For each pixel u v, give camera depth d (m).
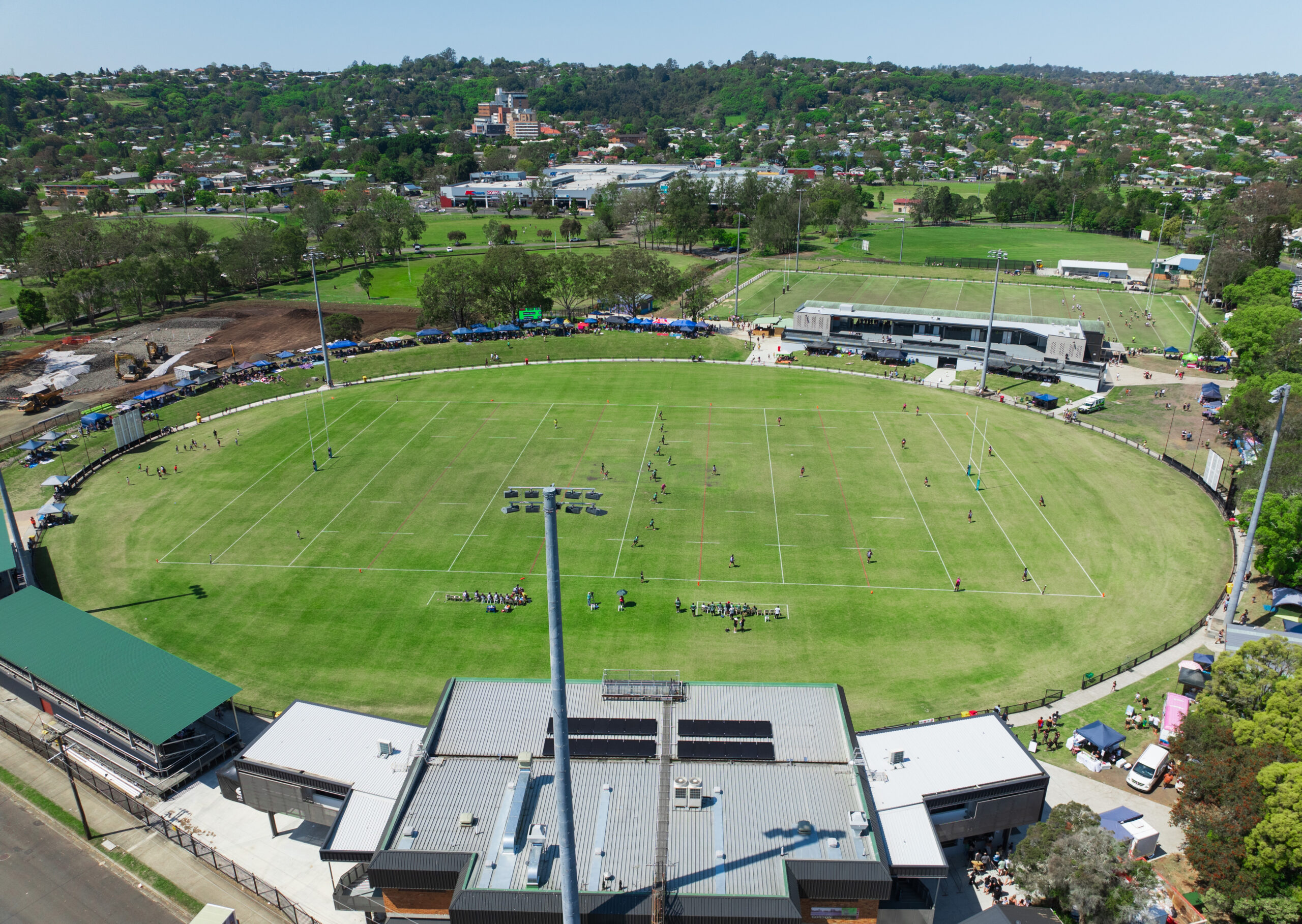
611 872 47.16
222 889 54.59
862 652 81.06
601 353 176.88
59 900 53.47
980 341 164.50
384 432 136.88
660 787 53.56
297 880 55.31
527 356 174.75
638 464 123.31
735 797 52.91
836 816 51.59
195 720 64.94
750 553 99.25
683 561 97.56
